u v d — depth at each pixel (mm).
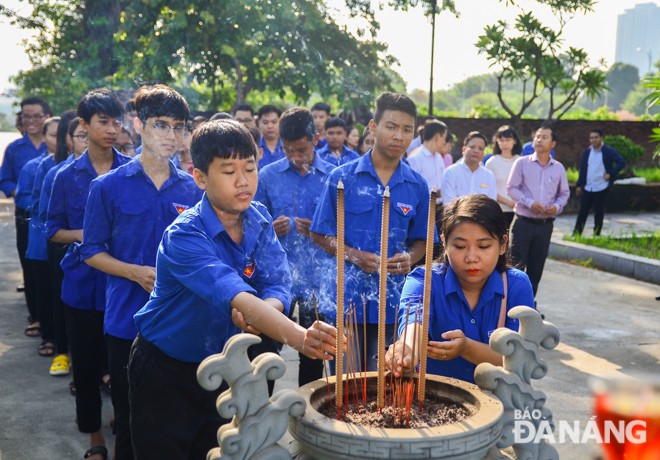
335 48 8906
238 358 1531
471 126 15594
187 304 2107
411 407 1782
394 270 3186
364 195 3254
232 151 1977
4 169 6090
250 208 2221
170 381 2195
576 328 5723
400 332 2238
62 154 4500
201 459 2355
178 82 9578
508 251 2391
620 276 7828
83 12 10180
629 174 15148
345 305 3207
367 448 1470
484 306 2268
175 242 2016
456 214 2174
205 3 8359
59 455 3389
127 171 2863
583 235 10336
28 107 6016
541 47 13086
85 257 2844
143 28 8672
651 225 11883
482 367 1787
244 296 1870
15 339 5262
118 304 2795
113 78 8914
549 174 5910
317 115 7055
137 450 2270
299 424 1578
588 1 12312
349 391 1845
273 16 8469
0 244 9297
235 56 8406
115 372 2793
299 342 1801
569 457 3312
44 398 4102
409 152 8188
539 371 1801
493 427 1562
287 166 3879
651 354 5039
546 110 62906
